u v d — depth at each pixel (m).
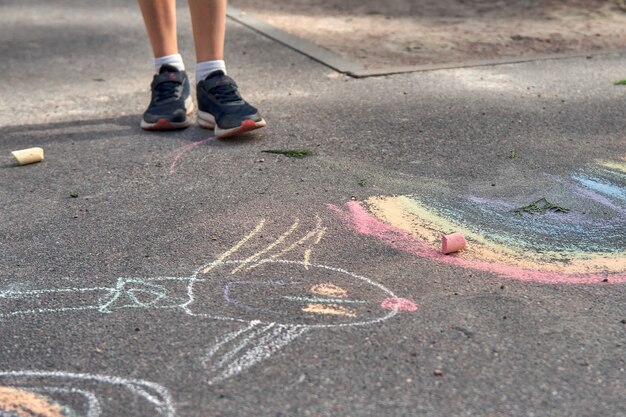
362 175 3.59
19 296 2.63
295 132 4.14
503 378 2.18
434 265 2.80
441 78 5.09
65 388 2.16
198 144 4.01
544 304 2.55
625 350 2.30
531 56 5.60
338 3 7.47
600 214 3.21
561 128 4.15
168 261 2.84
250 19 6.76
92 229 3.11
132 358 2.29
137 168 3.71
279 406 2.08
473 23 6.63
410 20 6.77
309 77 5.18
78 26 6.74
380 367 2.23
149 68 5.50
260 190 3.43
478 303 2.55
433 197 3.36
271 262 2.82
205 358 2.28
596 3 7.16
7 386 2.18
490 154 3.81
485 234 3.04
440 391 2.13
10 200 3.40
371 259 2.84
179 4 7.46
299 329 2.41
